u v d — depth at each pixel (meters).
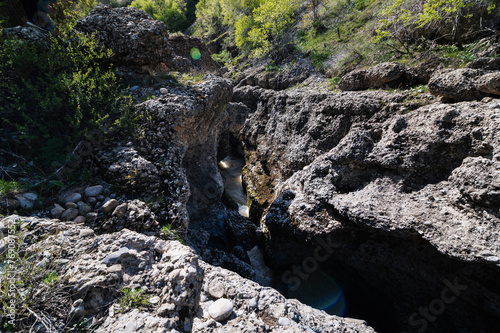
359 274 5.52
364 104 7.02
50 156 3.73
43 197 3.29
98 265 2.32
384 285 5.22
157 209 3.79
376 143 5.46
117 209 3.33
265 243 6.99
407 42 9.28
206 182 7.04
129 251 2.53
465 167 3.97
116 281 2.24
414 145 4.78
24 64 3.98
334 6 16.20
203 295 2.51
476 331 4.09
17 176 3.40
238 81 19.16
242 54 22.64
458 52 7.27
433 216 4.07
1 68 3.81
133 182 3.82
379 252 4.96
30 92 3.97
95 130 4.14
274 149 10.74
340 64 12.18
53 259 2.37
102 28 5.64
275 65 16.73
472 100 5.21
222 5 27.67
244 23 21.16
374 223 4.48
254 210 9.38
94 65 5.09
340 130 7.45
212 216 7.20
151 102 4.90
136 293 2.19
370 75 8.45
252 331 2.11
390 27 10.20
